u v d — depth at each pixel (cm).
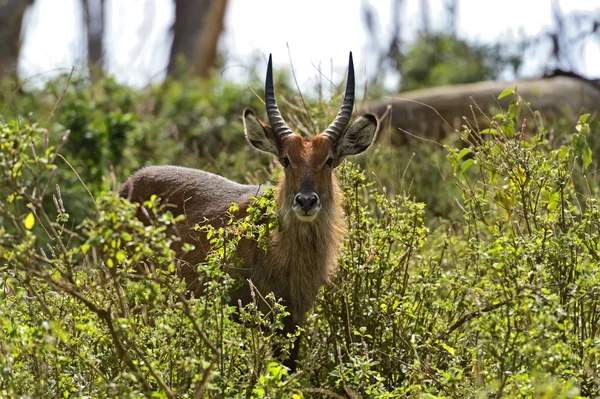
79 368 827
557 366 757
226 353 840
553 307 754
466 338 946
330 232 1082
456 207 1472
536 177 1023
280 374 779
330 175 1106
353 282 1066
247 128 1147
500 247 865
